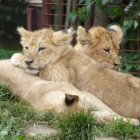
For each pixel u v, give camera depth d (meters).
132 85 11.02
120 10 15.48
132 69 15.16
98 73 11.43
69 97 9.77
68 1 16.25
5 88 11.65
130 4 15.31
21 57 12.02
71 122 9.41
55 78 11.66
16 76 11.74
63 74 11.63
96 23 16.12
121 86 11.02
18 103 10.96
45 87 10.90
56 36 11.92
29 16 18.77
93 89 11.26
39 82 11.24
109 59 12.73
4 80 11.86
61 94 10.33
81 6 16.48
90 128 9.45
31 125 9.86
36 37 11.89
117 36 13.14
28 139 9.20
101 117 10.01
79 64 11.73
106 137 9.55
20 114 10.17
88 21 16.06
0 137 9.27
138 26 15.30
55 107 10.09
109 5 15.52
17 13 22.58
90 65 11.68
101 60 12.66
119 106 10.84
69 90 10.69
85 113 9.67
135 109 10.69
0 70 12.04
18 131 9.48
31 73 11.82
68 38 11.98
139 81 11.16
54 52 11.82
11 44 21.92
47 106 10.23
